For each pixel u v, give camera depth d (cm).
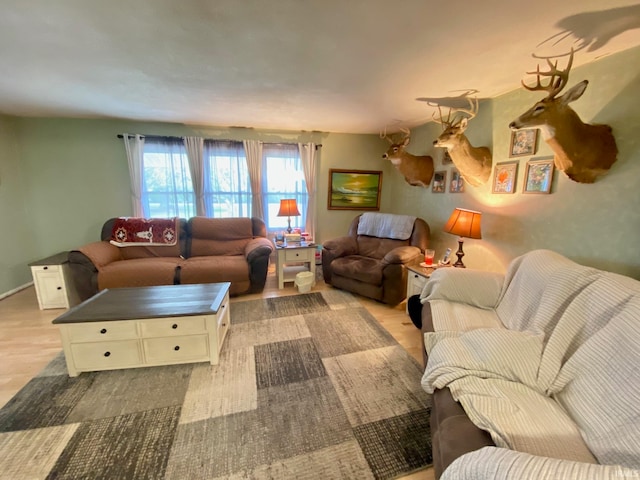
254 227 384
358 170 447
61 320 180
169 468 128
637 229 163
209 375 191
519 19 138
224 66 197
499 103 253
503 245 253
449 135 247
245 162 409
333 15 136
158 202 389
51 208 365
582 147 171
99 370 193
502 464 68
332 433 147
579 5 127
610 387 97
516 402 108
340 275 341
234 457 134
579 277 138
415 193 393
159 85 236
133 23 145
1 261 320
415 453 137
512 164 241
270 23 144
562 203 203
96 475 125
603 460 87
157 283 292
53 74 213
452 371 125
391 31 150
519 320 159
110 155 371
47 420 154
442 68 197
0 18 140
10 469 128
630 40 155
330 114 326
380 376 192
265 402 168
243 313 285
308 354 217
